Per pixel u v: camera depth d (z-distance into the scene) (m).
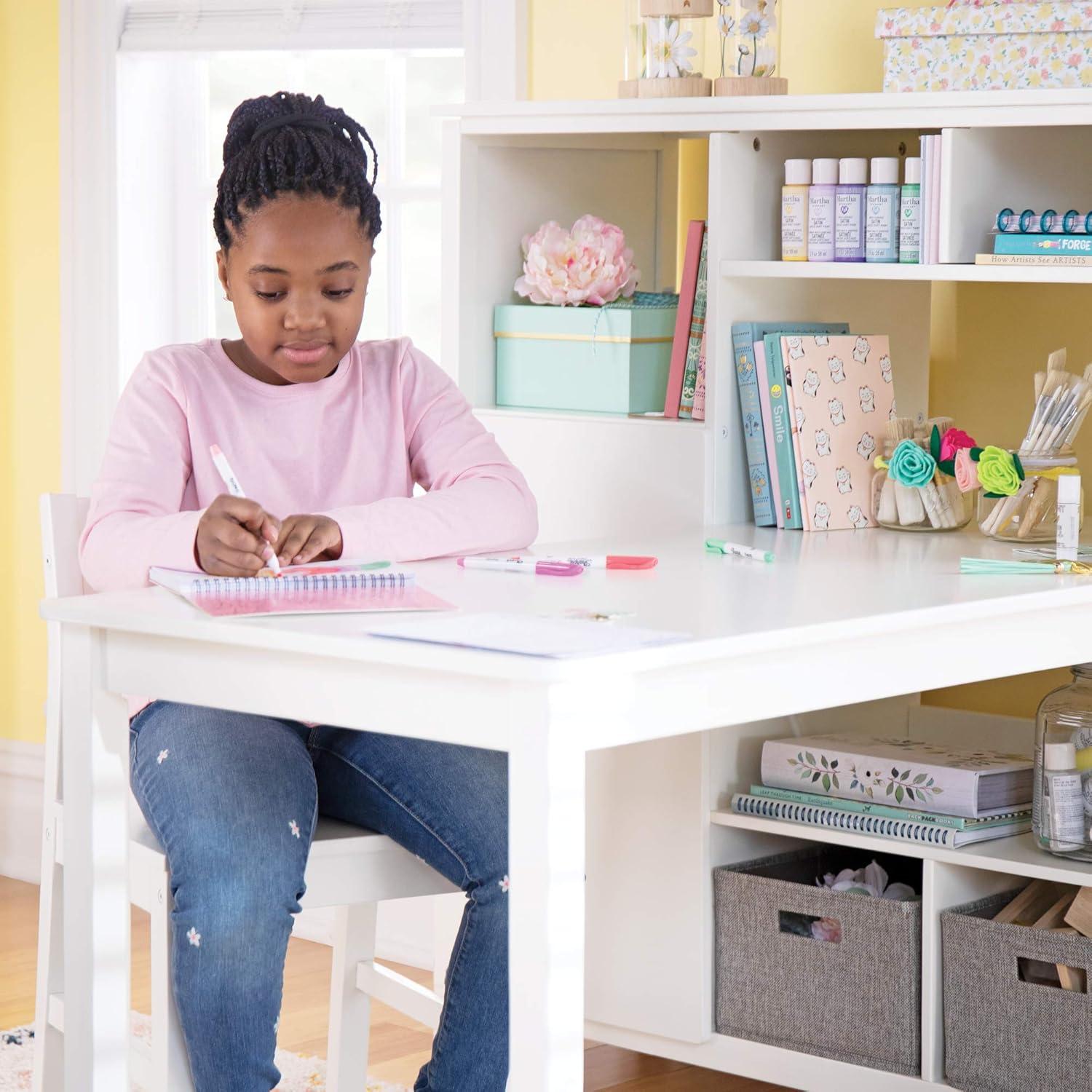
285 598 1.49
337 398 1.93
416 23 2.95
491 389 2.46
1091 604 1.75
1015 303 2.40
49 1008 1.73
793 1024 2.15
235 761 1.60
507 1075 1.64
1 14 3.40
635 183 2.61
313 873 1.64
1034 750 2.07
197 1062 1.54
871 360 2.27
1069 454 2.07
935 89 2.09
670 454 2.23
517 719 1.26
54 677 1.79
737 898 2.18
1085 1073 1.94
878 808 2.12
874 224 2.13
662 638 1.31
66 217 3.31
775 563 1.84
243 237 1.83
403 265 3.04
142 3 3.26
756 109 2.13
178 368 1.87
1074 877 1.97
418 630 1.33
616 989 2.27
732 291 2.20
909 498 2.15
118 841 1.60
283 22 3.08
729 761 2.22
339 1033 1.99
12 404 3.45
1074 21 1.99
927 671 1.57
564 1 2.71
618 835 2.25
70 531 1.82
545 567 1.70
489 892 1.62
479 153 2.40
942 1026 2.06
